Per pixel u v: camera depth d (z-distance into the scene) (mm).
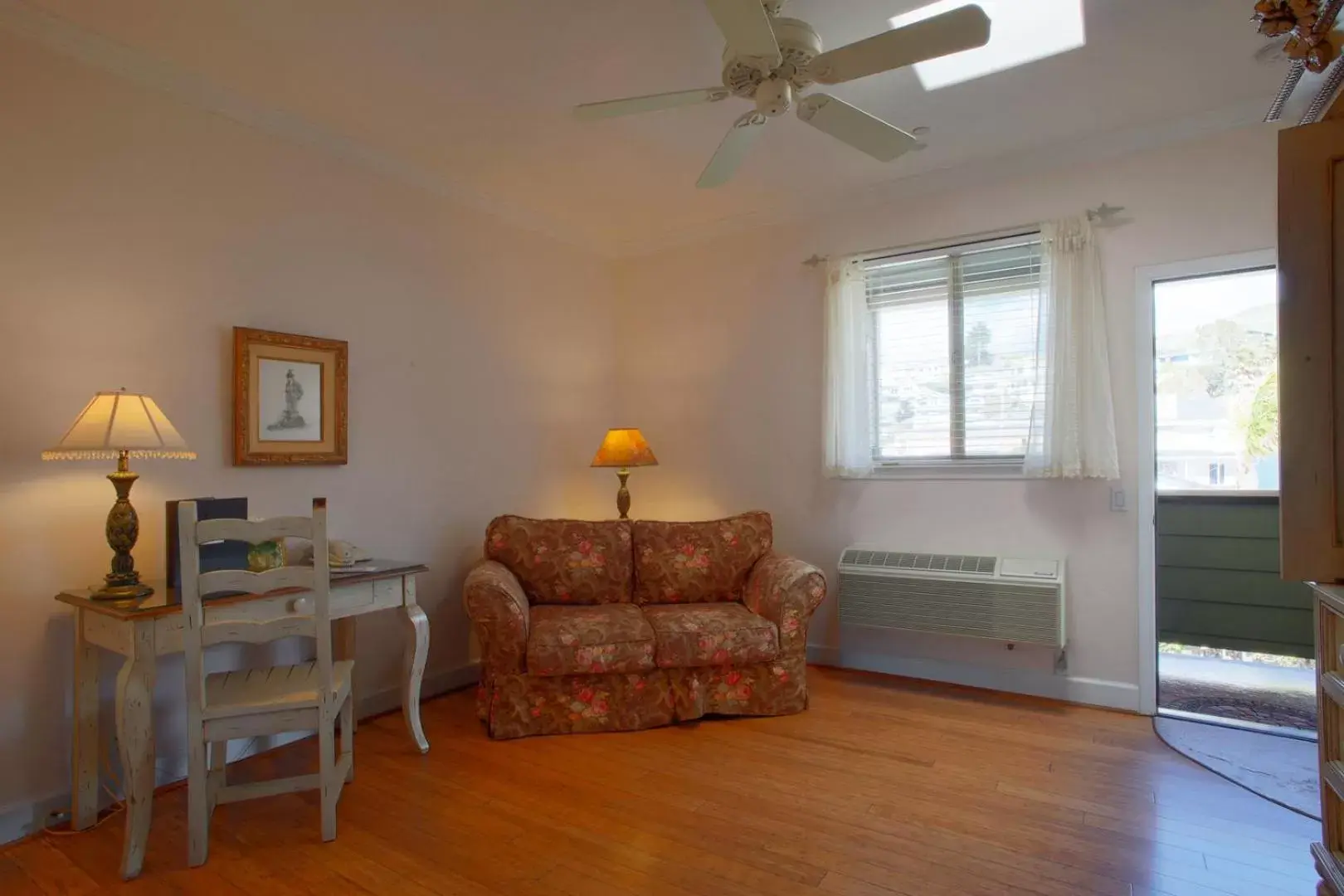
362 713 3141
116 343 2430
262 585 2070
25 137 2229
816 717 3141
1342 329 1654
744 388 4234
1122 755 2699
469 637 3699
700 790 2443
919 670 3670
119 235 2439
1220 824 2180
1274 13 1524
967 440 3566
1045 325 3285
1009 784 2463
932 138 3186
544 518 4172
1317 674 1746
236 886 1903
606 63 2521
